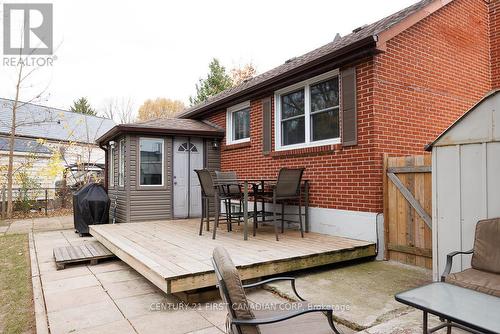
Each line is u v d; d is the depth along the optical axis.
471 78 6.89
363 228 5.45
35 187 14.18
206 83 26.20
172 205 9.24
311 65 5.96
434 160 3.94
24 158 16.16
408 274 4.48
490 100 3.44
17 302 3.96
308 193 6.52
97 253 5.82
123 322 3.29
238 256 4.39
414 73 5.88
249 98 8.25
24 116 19.64
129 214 8.69
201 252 4.67
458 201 3.70
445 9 6.48
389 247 5.22
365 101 5.45
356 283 4.15
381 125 5.39
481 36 7.21
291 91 7.09
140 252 4.69
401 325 2.97
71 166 16.84
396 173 5.13
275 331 2.07
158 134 9.04
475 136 3.55
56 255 5.67
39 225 10.25
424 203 4.76
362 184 5.48
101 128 24.72
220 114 9.95
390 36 5.25
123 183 9.08
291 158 6.96
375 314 3.20
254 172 8.20
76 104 38.94
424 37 6.07
